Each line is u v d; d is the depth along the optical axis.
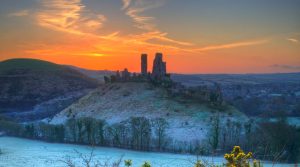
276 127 134.75
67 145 186.75
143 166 14.41
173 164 123.75
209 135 180.00
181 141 180.62
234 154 12.38
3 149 173.75
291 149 118.81
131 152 162.12
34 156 152.25
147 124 188.12
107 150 167.50
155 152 160.75
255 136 144.00
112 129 191.75
